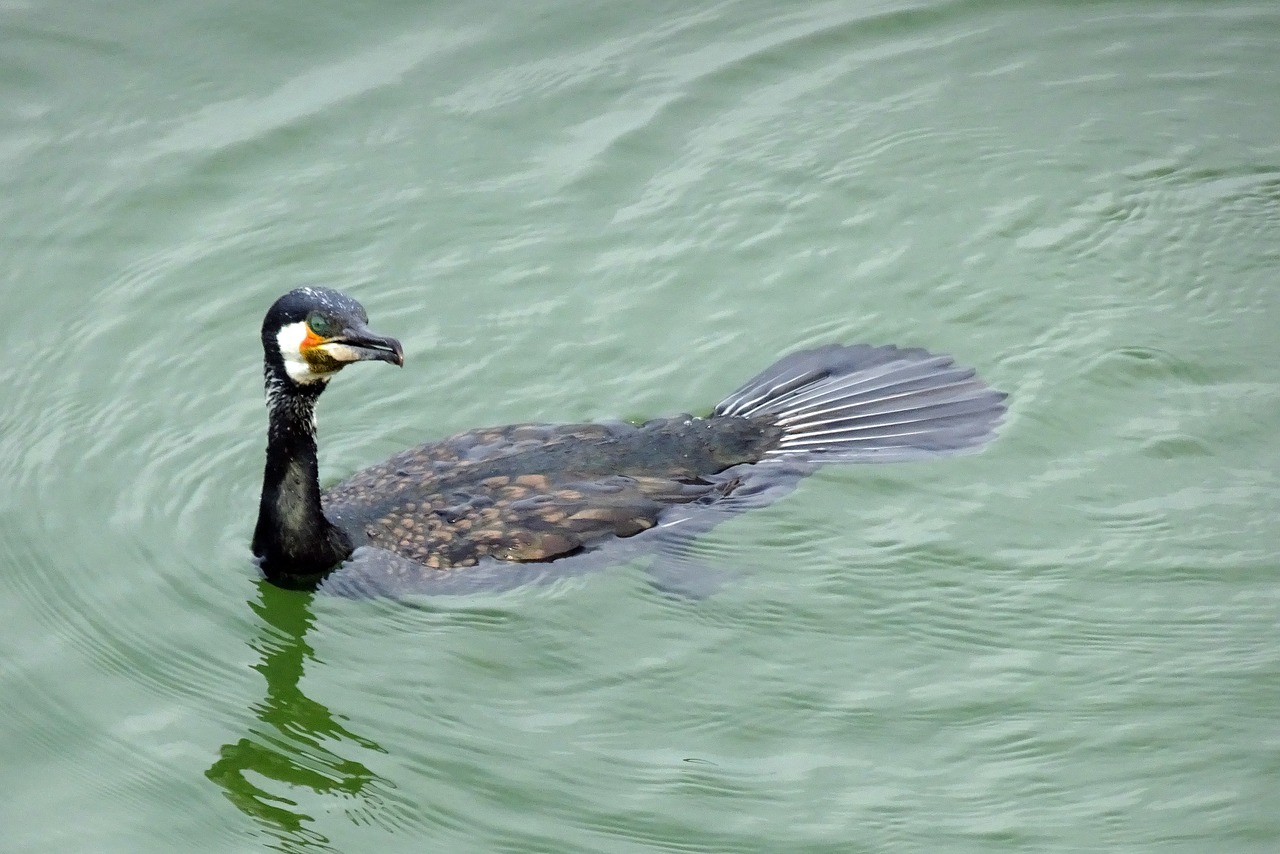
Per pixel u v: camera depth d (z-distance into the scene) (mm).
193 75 17641
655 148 17000
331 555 12703
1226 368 14336
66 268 15836
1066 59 18000
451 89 17609
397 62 17875
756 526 12844
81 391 14711
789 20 18484
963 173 16641
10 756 11492
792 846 10586
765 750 11320
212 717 11781
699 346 14859
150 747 11562
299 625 12461
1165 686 11617
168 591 12789
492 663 12047
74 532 13344
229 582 12859
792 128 17203
